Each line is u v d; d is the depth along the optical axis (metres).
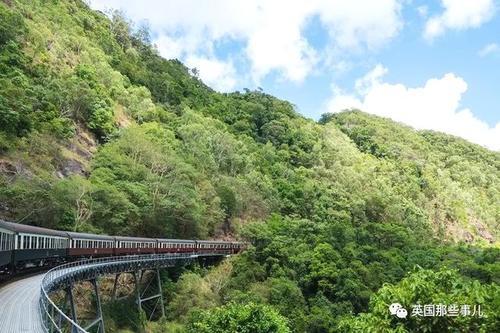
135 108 112.94
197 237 80.88
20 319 20.81
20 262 36.31
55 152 72.12
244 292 59.75
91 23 143.38
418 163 181.25
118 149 82.88
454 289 15.32
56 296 50.22
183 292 60.81
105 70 116.00
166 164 81.75
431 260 71.81
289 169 127.94
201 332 33.06
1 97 68.44
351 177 137.38
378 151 188.88
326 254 67.00
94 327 47.88
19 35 94.69
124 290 61.72
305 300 60.66
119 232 64.81
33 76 88.56
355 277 62.62
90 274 42.72
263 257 70.31
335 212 103.94
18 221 54.25
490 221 170.62
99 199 62.88
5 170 59.94
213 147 109.88
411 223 121.88
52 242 41.50
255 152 127.62
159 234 74.12
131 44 167.88
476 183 199.62
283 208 104.12
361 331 16.30
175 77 166.75
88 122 91.94
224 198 89.50
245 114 160.88
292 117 183.50
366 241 80.31
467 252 84.25
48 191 57.56
